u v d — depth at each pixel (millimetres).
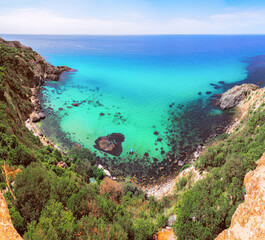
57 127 61375
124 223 19875
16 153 26234
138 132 63031
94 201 21047
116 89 109562
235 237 10898
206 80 133875
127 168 47125
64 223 15820
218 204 19594
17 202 16484
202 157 35906
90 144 55031
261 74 148125
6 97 50188
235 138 42250
